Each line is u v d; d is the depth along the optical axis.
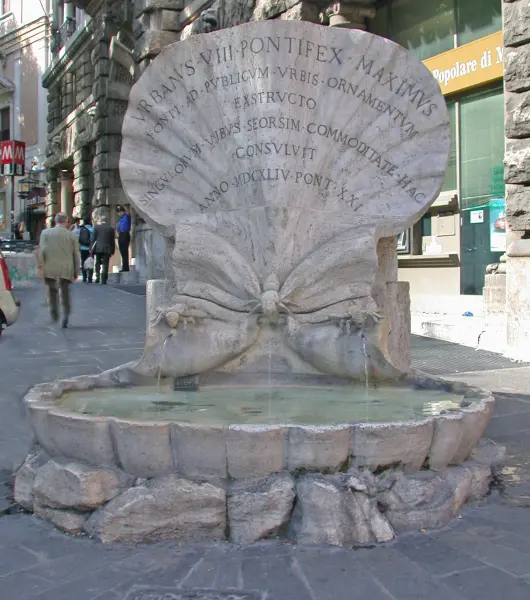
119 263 26.34
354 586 2.76
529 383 7.07
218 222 5.00
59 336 10.84
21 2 43.28
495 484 3.99
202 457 3.25
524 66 8.59
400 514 3.30
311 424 3.29
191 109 5.23
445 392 4.49
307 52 5.12
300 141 5.04
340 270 4.73
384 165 5.06
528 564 2.96
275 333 4.80
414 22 13.05
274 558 3.00
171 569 2.91
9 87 43.53
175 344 4.65
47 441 3.64
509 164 8.79
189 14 17.48
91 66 29.16
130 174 5.24
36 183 39.88
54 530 3.36
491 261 11.36
